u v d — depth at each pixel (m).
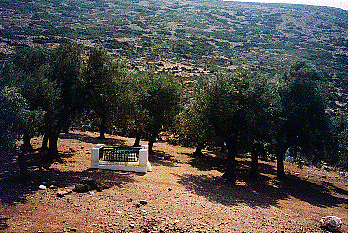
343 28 158.50
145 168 16.33
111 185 12.77
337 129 22.80
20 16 106.50
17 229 7.49
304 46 118.81
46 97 14.09
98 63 17.19
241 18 182.12
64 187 11.66
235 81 17.84
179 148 30.97
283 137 20.42
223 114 16.64
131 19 147.12
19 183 11.62
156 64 75.88
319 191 20.05
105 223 8.55
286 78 22.70
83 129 33.19
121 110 20.27
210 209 11.18
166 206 10.73
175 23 154.12
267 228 10.13
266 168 25.91
